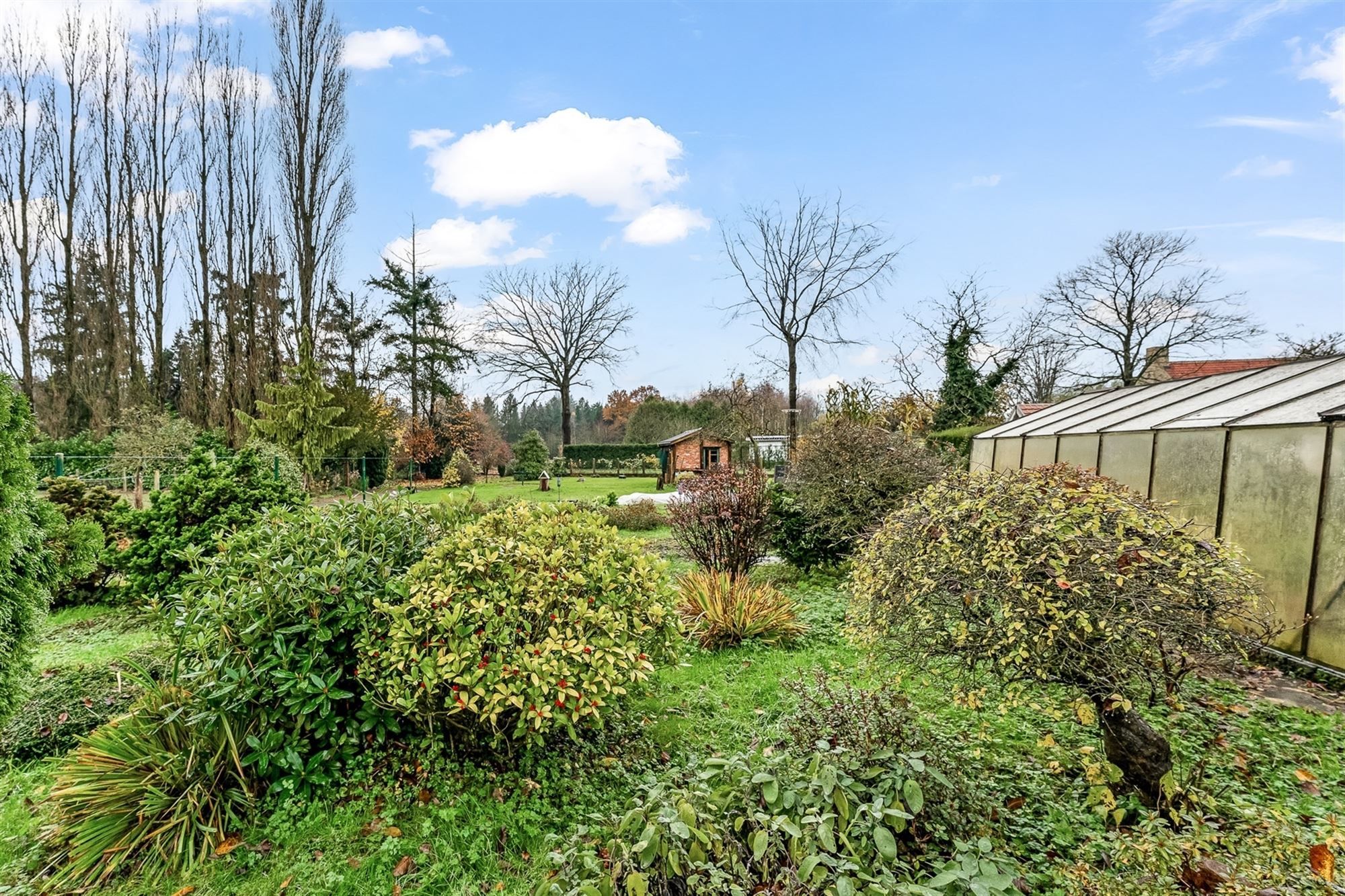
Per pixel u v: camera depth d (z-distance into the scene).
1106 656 2.56
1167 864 2.07
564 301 35.53
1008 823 2.67
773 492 8.41
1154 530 2.77
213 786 2.88
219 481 6.79
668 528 13.22
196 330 26.03
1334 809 2.80
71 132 24.41
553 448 49.69
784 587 7.76
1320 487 4.68
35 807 3.01
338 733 3.19
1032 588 2.59
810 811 2.15
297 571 3.31
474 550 3.34
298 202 24.36
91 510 7.64
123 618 6.50
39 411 23.45
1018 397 27.44
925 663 3.11
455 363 32.25
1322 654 4.63
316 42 24.25
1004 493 3.05
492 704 2.88
